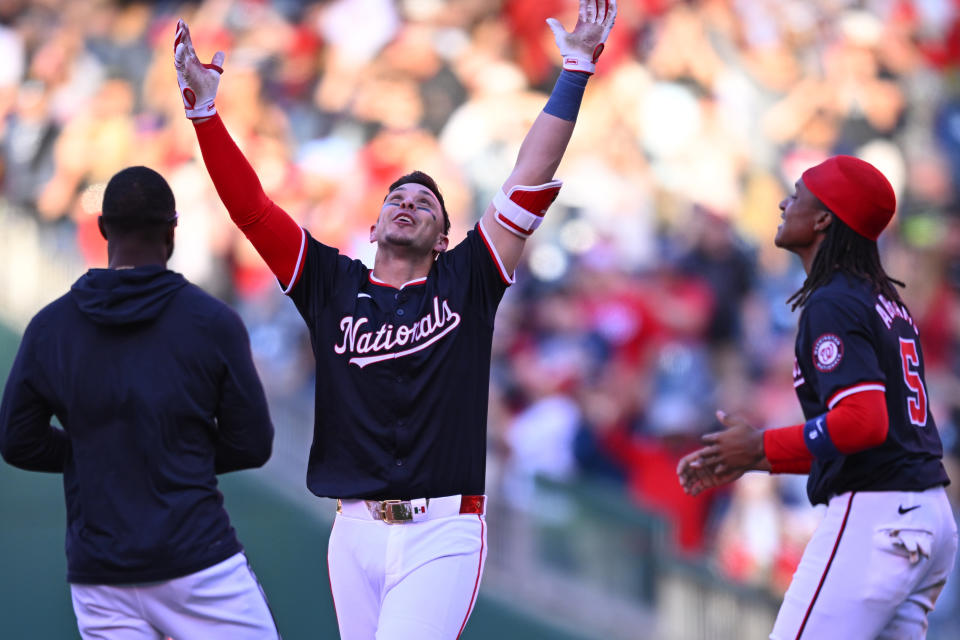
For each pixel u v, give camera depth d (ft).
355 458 40.27
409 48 144.56
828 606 40.45
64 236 130.00
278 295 120.47
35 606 87.97
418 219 41.19
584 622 87.81
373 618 40.70
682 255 124.98
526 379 111.65
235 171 40.09
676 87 147.33
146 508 38.14
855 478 40.70
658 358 112.27
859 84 155.63
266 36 146.41
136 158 135.44
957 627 89.71
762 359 115.55
